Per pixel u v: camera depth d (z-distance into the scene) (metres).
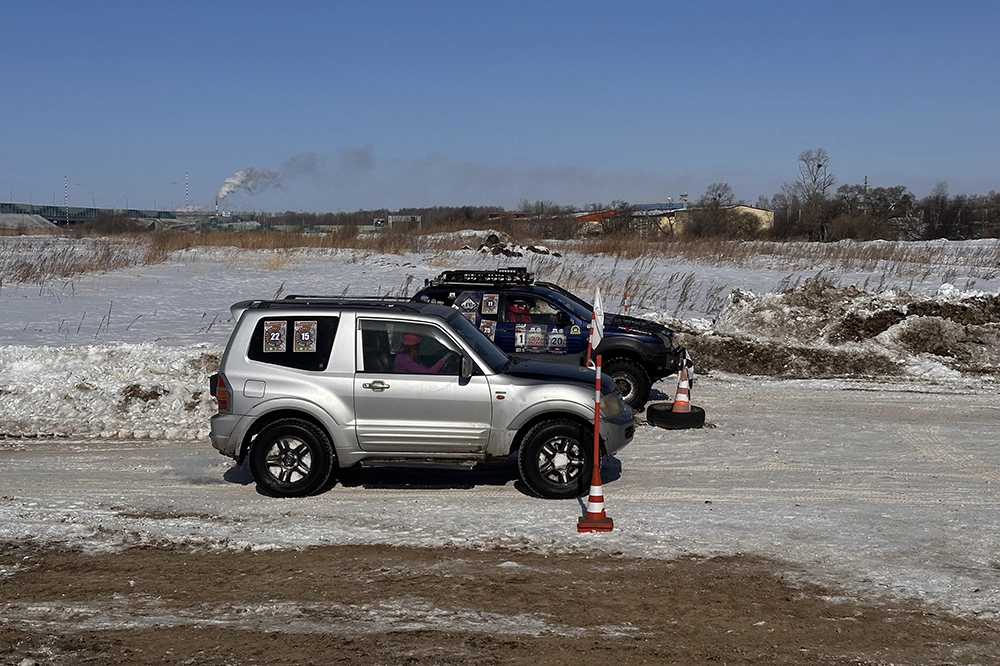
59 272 28.45
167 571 7.14
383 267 31.81
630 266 32.56
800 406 14.21
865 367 17.36
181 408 13.12
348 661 5.61
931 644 5.93
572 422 9.21
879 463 10.82
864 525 8.39
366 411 9.19
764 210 70.44
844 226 57.00
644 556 7.50
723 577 7.05
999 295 20.73
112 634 6.00
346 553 7.54
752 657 5.71
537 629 6.09
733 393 15.25
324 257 35.41
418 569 7.18
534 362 10.06
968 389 15.77
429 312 9.48
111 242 42.00
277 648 5.79
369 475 10.12
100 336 18.25
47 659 5.65
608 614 6.35
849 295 21.19
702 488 9.68
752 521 8.47
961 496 9.46
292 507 8.91
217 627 6.11
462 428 9.17
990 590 6.84
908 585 6.93
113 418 12.79
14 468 10.43
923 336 18.48
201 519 8.51
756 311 20.53
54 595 6.66
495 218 66.81
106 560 7.38
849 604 6.56
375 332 9.33
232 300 24.23
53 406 12.98
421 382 9.19
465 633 6.01
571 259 34.25
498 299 13.45
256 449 9.24
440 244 39.72
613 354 13.48
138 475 10.14
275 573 7.10
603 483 9.83
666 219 61.22
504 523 8.34
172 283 27.36
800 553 7.61
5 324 19.44
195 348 15.53
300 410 9.20
